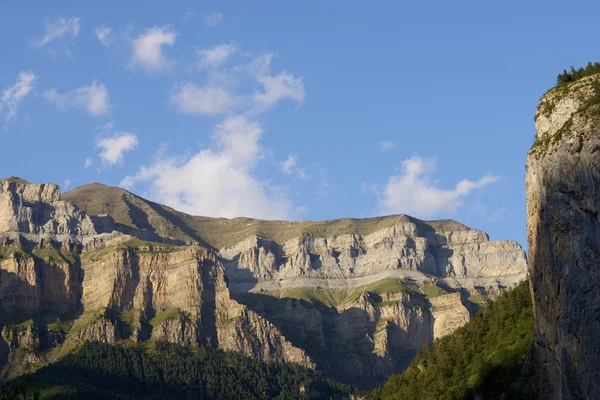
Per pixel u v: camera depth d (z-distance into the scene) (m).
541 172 163.00
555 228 156.62
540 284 164.62
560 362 157.62
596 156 151.88
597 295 147.50
